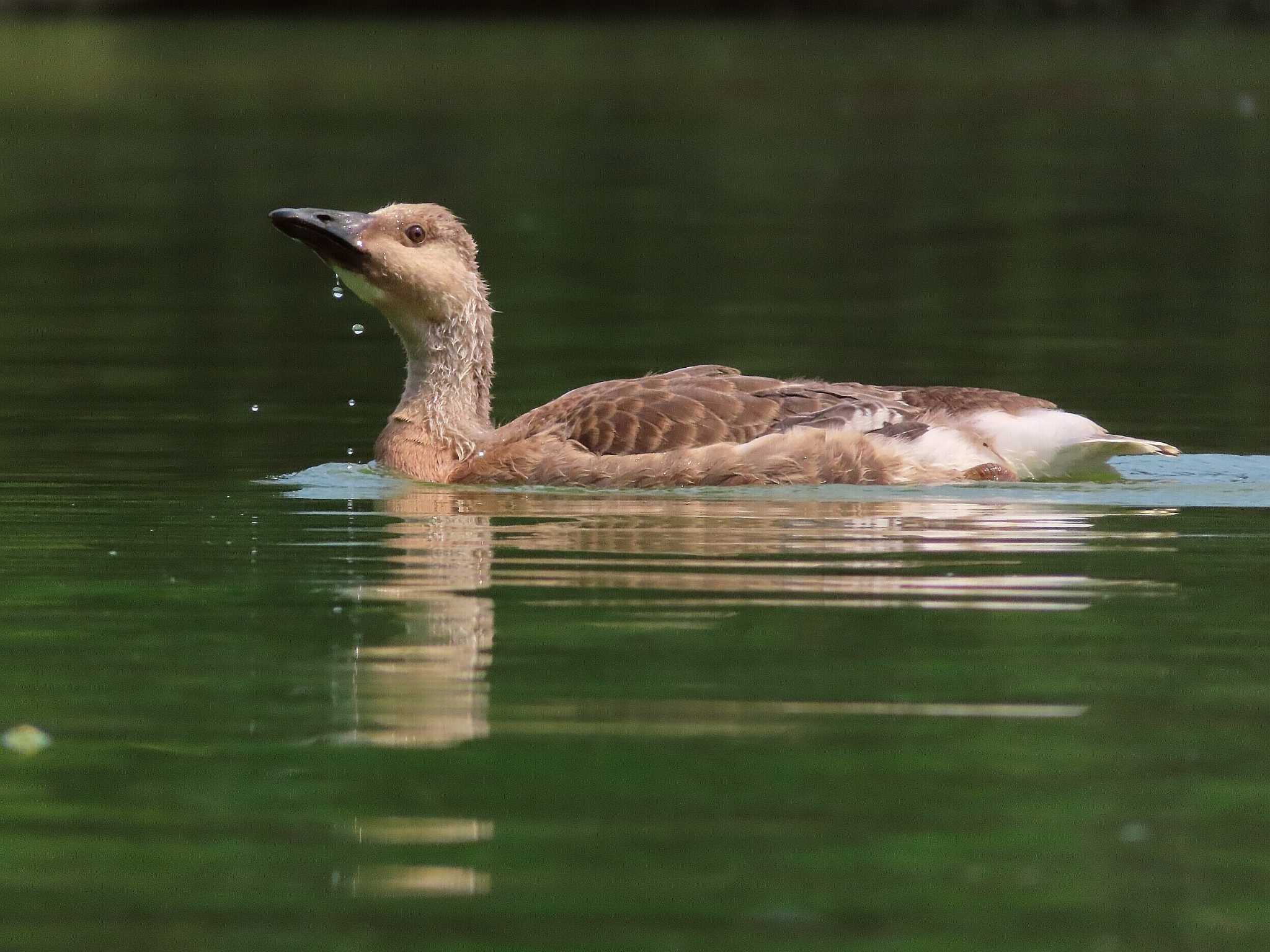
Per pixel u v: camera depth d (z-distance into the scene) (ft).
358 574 36.11
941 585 34.63
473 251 48.47
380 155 124.77
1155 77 165.89
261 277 85.61
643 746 26.37
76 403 57.21
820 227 97.04
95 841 23.65
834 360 63.36
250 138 134.82
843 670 29.58
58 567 36.96
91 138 135.33
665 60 188.24
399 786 25.12
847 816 23.99
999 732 26.91
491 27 225.56
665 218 100.48
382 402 58.39
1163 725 27.14
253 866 22.84
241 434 52.80
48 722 27.71
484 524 40.55
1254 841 23.30
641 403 45.14
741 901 21.80
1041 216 99.19
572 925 21.25
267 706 28.30
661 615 32.83
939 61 183.21
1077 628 31.86
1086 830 23.59
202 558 37.70
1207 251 88.07
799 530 39.19
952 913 21.49
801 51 195.00
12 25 229.66
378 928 21.22
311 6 245.86
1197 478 44.60
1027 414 44.29
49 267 87.20
